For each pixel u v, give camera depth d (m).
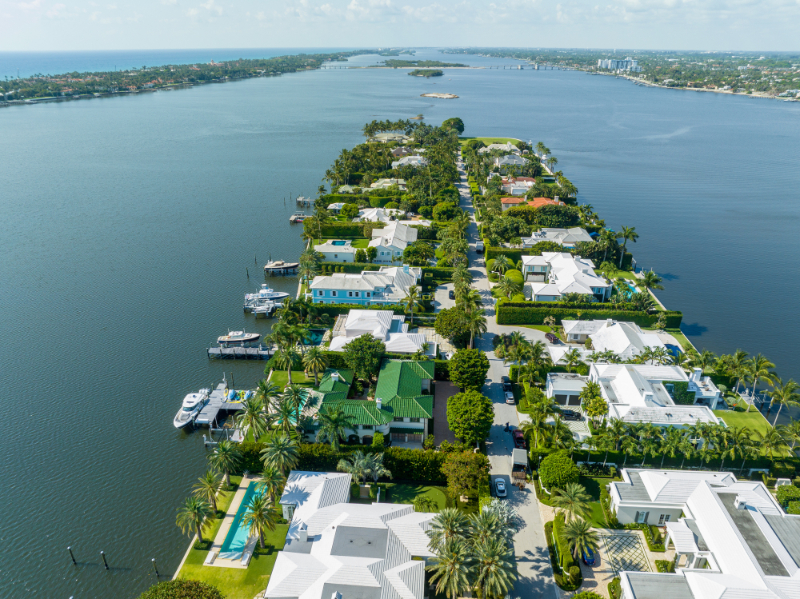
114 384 126.69
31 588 78.50
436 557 71.69
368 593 66.56
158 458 104.19
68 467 101.56
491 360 132.12
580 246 188.00
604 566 77.50
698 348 150.38
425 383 116.38
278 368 128.75
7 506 92.69
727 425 107.12
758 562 67.44
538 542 81.31
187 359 137.00
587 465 96.19
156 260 197.62
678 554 75.94
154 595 64.44
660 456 96.81
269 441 95.75
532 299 160.25
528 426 103.56
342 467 89.69
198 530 81.31
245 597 73.12
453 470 87.50
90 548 84.88
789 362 144.88
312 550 74.50
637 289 169.50
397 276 162.12
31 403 119.69
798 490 88.56
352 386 115.81
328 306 148.62
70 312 159.88
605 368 114.44
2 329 150.00
